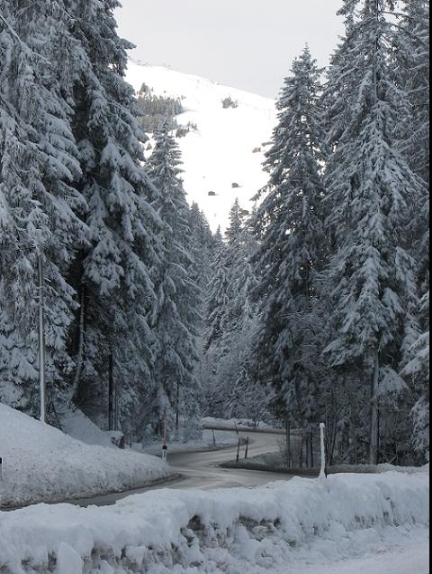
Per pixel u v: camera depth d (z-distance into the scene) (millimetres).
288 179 36125
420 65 29938
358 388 33844
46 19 24000
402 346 28828
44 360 24250
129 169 28938
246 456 45219
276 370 37062
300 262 35469
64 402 28844
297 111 36250
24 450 18812
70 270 28922
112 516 7906
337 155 31000
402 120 29594
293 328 34812
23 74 20781
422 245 29859
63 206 24500
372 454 29625
